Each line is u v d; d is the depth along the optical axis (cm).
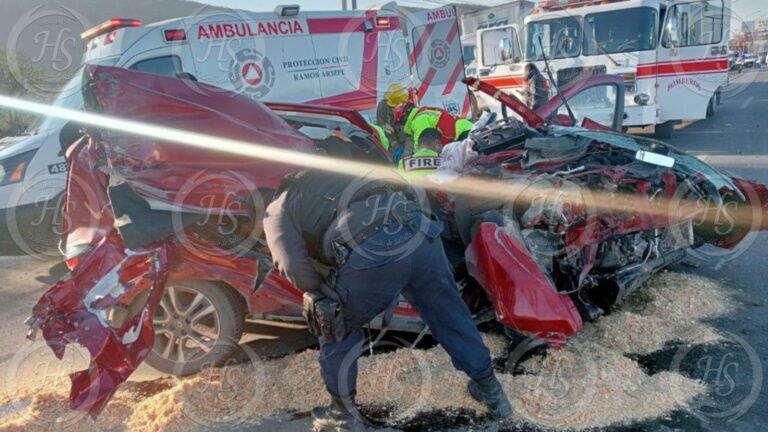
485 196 387
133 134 319
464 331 309
